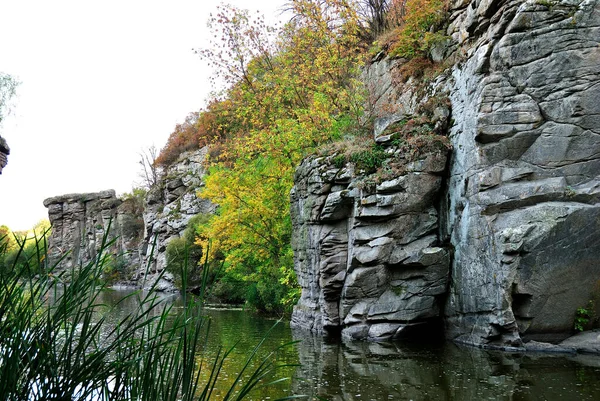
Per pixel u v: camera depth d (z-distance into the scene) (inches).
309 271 637.9
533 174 439.8
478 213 454.6
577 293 417.1
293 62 940.6
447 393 287.9
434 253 506.6
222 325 683.4
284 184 863.1
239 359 407.2
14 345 107.0
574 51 433.4
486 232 442.9
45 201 2854.3
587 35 433.1
